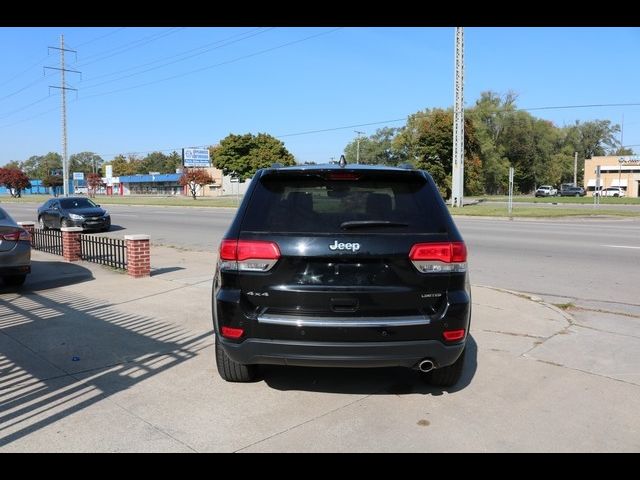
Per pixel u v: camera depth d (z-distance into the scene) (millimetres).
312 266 3760
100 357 5297
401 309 3781
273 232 3836
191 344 5727
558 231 19094
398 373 4859
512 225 22422
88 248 12281
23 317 6883
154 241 17578
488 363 5145
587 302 7922
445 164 46438
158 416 3977
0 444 3551
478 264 11477
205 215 31734
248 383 4617
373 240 3736
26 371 4906
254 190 4105
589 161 86500
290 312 3785
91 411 4059
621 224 23250
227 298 3850
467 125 51344
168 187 106250
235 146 72500
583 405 4188
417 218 3896
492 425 3844
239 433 3719
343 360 3742
